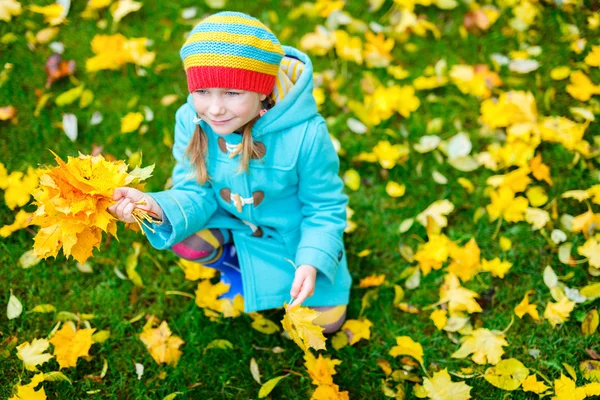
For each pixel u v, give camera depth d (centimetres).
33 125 229
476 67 245
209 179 159
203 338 183
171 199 151
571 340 180
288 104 143
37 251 125
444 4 259
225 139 150
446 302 191
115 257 201
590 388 158
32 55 248
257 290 170
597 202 202
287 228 168
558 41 253
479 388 171
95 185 125
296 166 154
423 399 170
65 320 183
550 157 223
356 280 199
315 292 172
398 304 192
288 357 181
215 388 174
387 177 222
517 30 255
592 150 221
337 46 247
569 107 236
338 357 180
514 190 210
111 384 174
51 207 123
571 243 198
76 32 257
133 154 222
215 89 130
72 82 243
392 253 206
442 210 206
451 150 221
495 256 203
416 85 241
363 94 242
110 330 185
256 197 158
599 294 183
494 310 190
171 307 192
